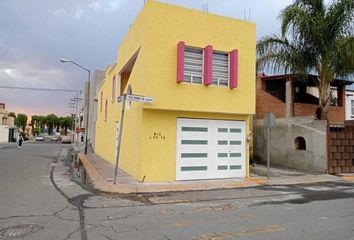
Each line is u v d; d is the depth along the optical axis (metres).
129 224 6.86
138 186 11.47
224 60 13.80
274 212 8.10
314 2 16.36
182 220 7.23
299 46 16.97
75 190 10.96
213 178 13.59
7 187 11.35
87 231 6.31
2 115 71.38
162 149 12.69
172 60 12.59
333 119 22.50
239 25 13.98
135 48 13.96
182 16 12.87
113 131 19.58
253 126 20.77
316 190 11.77
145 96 11.91
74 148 40.75
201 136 13.45
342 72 16.25
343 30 15.91
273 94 23.11
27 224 6.80
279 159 18.61
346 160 16.70
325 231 6.38
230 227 6.66
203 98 13.06
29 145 49.59
